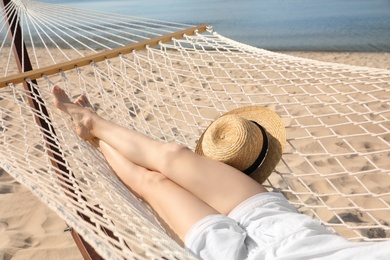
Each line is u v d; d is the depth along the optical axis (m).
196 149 2.49
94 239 1.40
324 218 3.27
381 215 3.27
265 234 1.72
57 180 1.92
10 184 3.92
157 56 8.39
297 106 5.54
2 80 2.90
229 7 16.89
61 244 3.12
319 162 4.11
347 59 9.41
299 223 1.71
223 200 1.92
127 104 5.66
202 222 1.78
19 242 3.13
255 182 1.96
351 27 12.42
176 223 1.86
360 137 4.61
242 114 2.56
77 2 20.03
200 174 1.99
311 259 1.55
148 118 5.16
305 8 15.64
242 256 1.70
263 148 2.26
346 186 3.69
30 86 2.96
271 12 15.33
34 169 1.98
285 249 1.59
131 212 1.83
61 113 2.73
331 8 15.33
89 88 6.45
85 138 2.50
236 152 2.20
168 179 2.09
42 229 3.30
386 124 4.88
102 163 2.38
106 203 1.88
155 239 1.56
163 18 15.16
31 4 4.11
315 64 3.31
